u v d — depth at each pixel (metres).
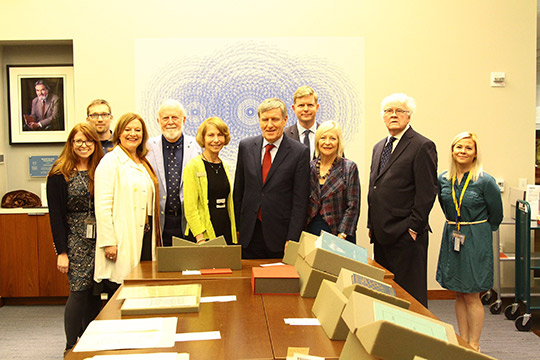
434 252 4.99
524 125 5.00
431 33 4.91
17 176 5.34
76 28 4.80
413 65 4.92
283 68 4.88
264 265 2.55
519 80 4.97
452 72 4.94
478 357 1.28
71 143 3.10
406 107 3.19
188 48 4.84
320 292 1.92
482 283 3.43
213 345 1.62
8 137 5.29
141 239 3.13
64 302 4.98
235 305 2.05
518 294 4.32
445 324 1.46
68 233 3.12
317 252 2.16
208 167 3.28
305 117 3.92
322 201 3.20
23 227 4.78
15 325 4.32
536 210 4.60
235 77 4.87
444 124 4.96
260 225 3.19
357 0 4.87
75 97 4.83
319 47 4.88
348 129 4.92
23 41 4.89
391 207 3.18
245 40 4.85
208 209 3.25
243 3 4.84
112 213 3.05
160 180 3.59
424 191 3.10
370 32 4.89
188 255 2.61
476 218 3.47
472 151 3.44
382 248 3.32
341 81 4.89
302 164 3.12
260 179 3.16
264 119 3.09
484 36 4.93
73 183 3.08
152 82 4.84
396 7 4.88
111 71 4.83
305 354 1.53
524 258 4.16
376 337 1.26
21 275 4.80
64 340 3.94
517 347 3.73
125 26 4.82
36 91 5.27
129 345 1.61
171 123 3.62
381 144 3.44
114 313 1.95
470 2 4.91
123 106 4.84
